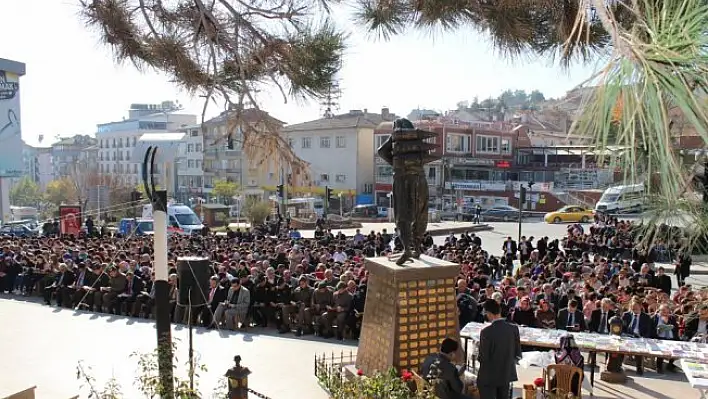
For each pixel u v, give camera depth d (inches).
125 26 242.4
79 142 4328.3
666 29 64.8
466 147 2079.2
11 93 1660.9
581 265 657.6
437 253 767.1
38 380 386.3
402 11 228.1
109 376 396.5
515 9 196.4
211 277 556.7
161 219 272.1
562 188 1941.4
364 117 2242.9
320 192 2148.1
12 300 698.2
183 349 462.9
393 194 349.1
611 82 65.8
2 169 1643.7
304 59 237.9
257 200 1817.2
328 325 504.4
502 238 1390.3
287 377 393.4
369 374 346.3
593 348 355.3
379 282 346.6
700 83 62.8
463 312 448.1
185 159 2459.4
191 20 250.1
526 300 446.0
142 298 589.9
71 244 892.0
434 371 263.3
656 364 398.0
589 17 75.0
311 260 708.7
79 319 577.0
